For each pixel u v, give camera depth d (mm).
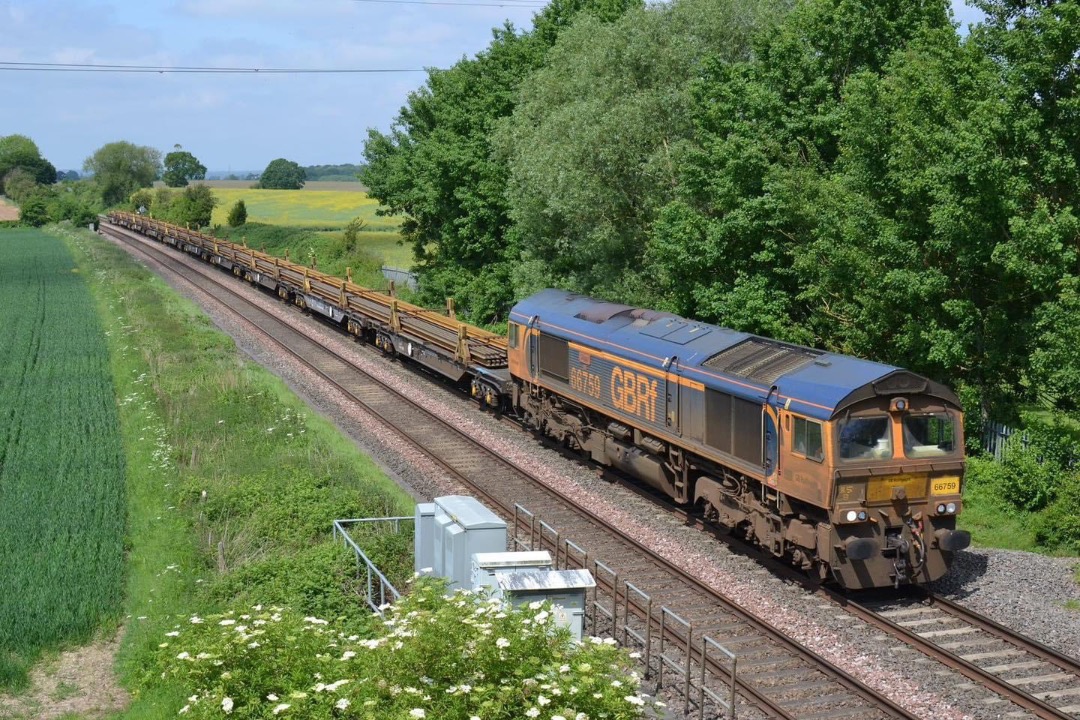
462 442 27672
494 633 10914
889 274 22859
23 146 187250
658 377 21359
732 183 28203
